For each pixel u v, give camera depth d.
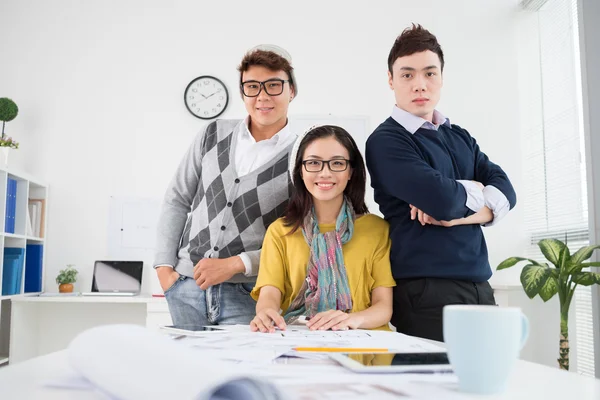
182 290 1.62
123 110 3.53
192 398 0.35
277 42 3.58
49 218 3.45
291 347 0.73
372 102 3.56
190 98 3.54
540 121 3.55
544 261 3.31
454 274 1.35
